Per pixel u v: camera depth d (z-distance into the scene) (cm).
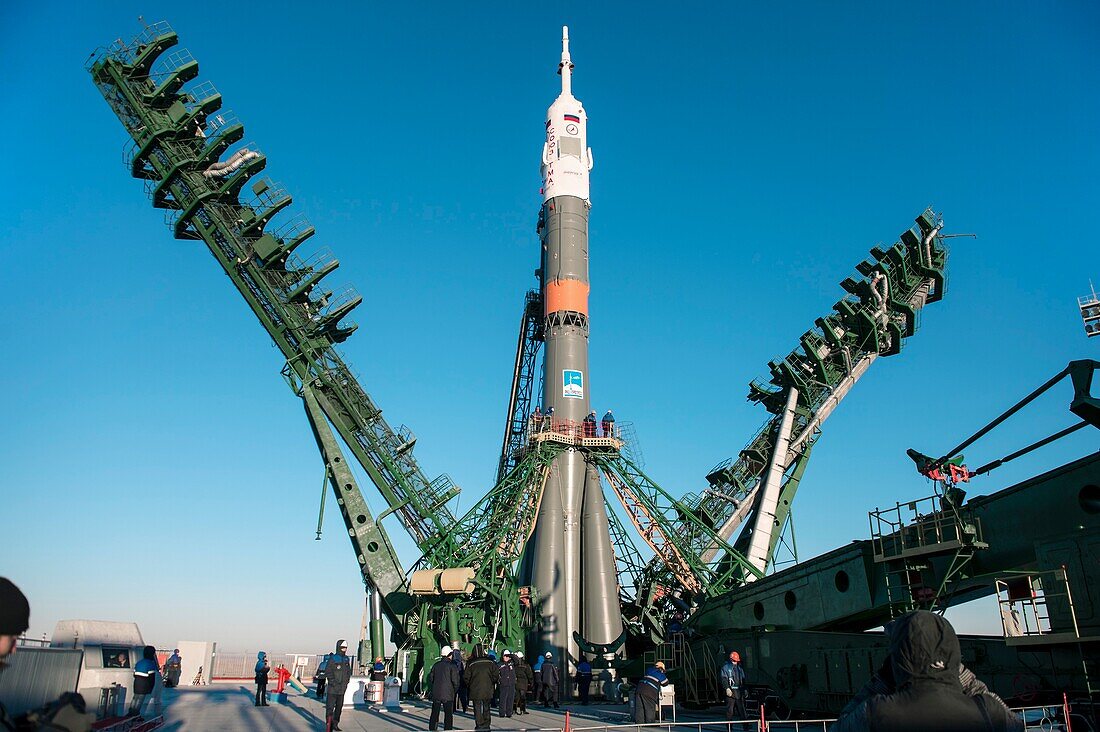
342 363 4959
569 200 5647
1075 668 1844
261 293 4909
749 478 5403
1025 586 2136
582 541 5031
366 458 4922
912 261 5541
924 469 2423
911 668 464
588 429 5181
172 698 3209
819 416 5381
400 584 4622
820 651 2564
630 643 5006
